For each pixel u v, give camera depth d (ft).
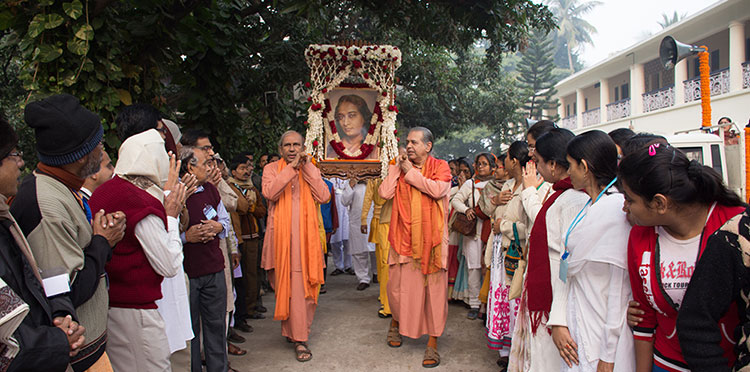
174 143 10.20
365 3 19.17
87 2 11.52
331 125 15.78
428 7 19.30
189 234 10.09
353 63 15.60
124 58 13.37
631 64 64.54
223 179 13.84
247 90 24.63
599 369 6.52
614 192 6.77
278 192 13.04
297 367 12.67
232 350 13.47
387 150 15.70
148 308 7.54
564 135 8.25
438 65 42.55
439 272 13.10
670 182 5.05
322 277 13.61
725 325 5.08
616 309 6.35
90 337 6.21
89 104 12.00
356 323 16.48
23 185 5.89
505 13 18.31
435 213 13.12
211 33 16.44
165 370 7.76
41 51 11.14
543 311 8.24
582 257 6.59
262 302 19.63
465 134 117.29
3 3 11.25
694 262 5.29
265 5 18.06
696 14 50.60
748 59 50.60
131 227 7.25
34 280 5.04
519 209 11.69
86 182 8.03
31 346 4.63
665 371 5.71
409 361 13.10
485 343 14.47
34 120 5.95
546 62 89.20
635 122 63.31
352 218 21.21
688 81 54.44
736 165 25.26
